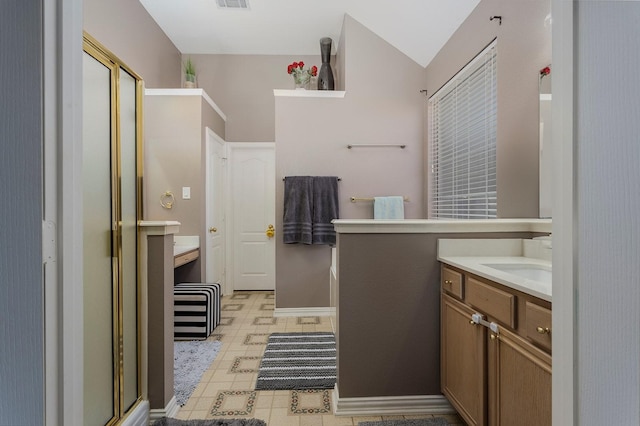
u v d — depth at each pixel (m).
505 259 1.87
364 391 1.92
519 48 2.22
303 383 2.23
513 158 2.29
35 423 0.65
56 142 0.69
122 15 3.24
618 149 0.58
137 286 1.78
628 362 0.57
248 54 4.66
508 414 1.31
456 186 3.18
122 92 1.63
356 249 1.92
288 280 3.73
